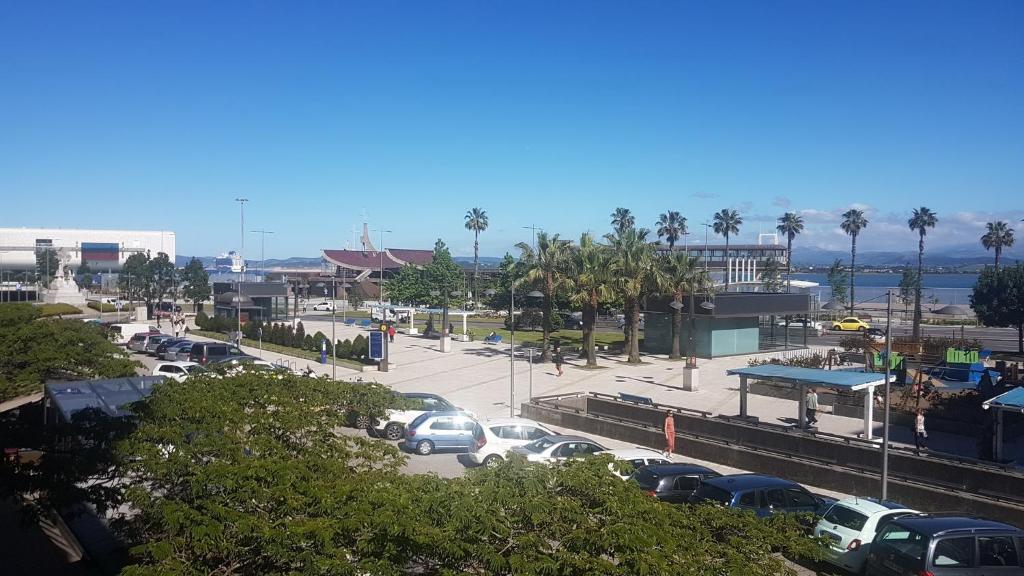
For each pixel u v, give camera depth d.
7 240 122.12
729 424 25.91
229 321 65.25
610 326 78.44
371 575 7.49
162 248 136.62
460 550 7.30
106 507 10.80
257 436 11.45
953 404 31.48
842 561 14.02
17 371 23.50
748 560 8.20
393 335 59.09
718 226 109.31
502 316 91.94
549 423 29.38
